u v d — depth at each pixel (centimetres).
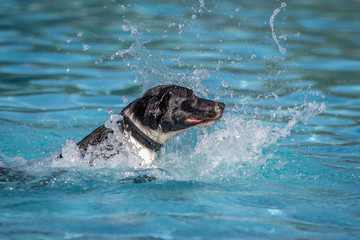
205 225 654
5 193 771
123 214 688
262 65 1683
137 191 793
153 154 916
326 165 972
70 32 2086
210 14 2341
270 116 1266
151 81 1122
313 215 706
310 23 2294
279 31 2109
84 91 1492
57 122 1259
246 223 666
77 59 1783
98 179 841
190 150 1009
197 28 2097
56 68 1692
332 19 2391
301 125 1255
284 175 903
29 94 1460
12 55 1811
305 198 781
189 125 891
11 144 1078
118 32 2058
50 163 905
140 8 2475
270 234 632
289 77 1586
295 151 1068
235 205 738
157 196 770
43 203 729
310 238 622
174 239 607
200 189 812
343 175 910
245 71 1614
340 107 1373
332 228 659
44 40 1986
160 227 643
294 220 684
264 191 812
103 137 904
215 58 1716
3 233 613
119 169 879
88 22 2247
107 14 2397
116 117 908
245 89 1459
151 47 1808
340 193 812
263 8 2520
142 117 880
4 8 2584
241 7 2516
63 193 778
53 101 1412
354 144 1121
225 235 624
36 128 1208
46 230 626
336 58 1805
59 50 1870
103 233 620
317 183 864
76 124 1249
